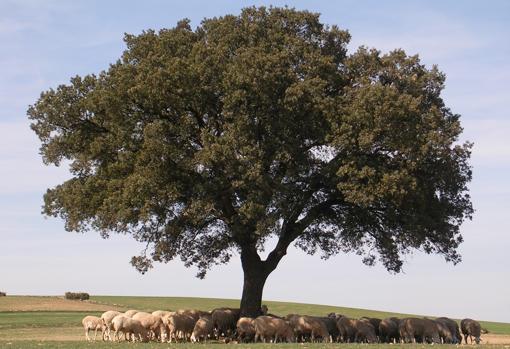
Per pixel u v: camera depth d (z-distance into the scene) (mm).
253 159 37031
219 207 39750
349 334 40906
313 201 43562
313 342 37156
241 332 38969
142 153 36969
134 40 41438
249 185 36844
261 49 39625
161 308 85188
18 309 74812
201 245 42875
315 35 43344
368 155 39688
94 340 38438
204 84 38844
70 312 72250
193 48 39656
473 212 44375
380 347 30125
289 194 39750
